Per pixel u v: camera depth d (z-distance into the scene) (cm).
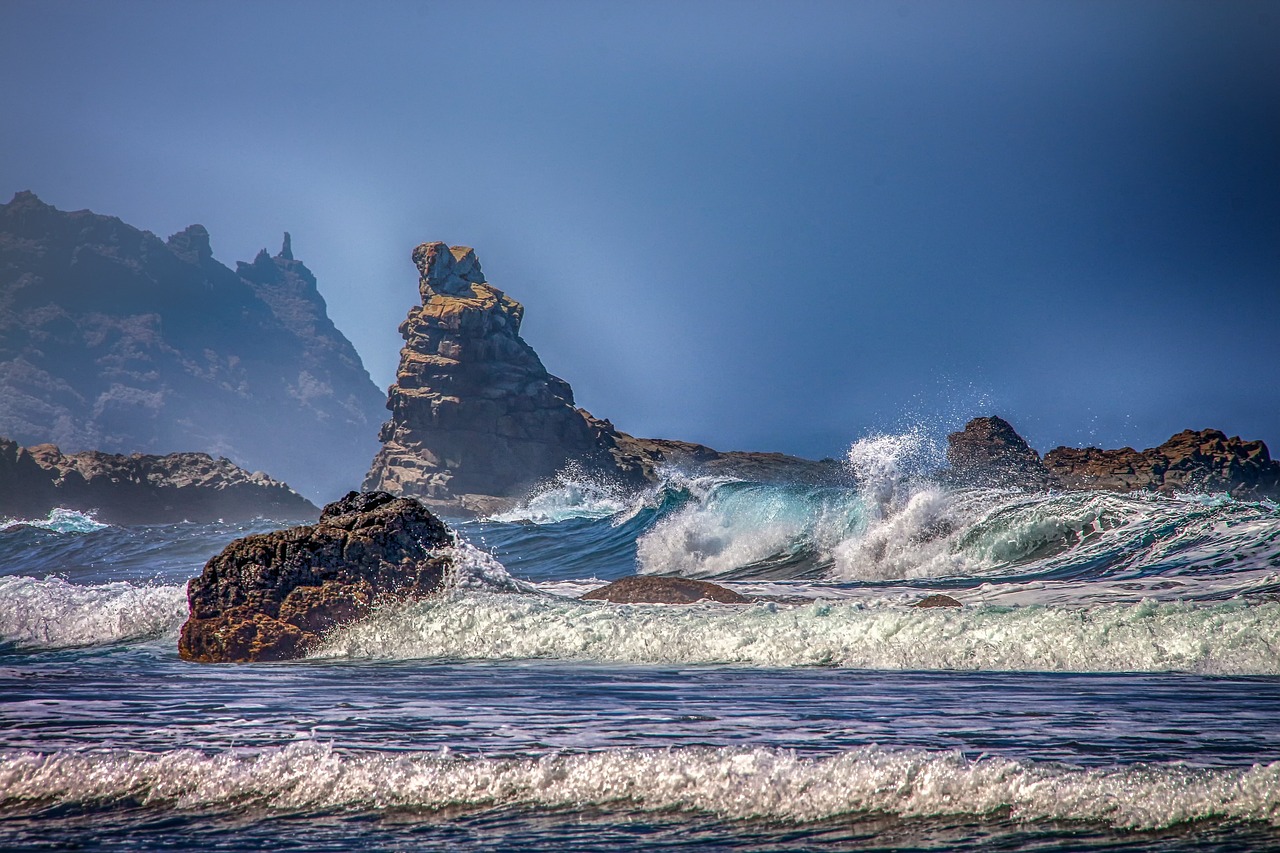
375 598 1307
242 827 443
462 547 1423
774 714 716
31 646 1420
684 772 489
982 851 397
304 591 1297
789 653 1118
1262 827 413
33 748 599
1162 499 3130
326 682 948
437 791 486
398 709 755
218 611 1277
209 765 514
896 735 625
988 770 474
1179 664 1005
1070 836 411
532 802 471
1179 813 429
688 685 902
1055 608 1166
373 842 421
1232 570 2258
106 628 1494
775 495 4056
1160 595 1825
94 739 629
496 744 602
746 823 437
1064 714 707
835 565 3419
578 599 1470
